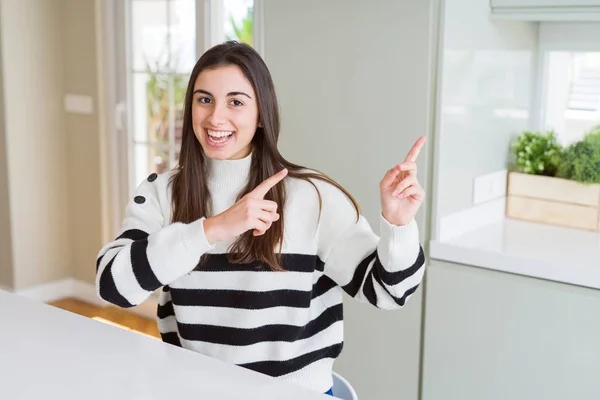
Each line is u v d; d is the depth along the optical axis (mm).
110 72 4211
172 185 1614
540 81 2918
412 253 1450
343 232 1565
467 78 2512
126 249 1421
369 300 1527
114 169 4312
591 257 2266
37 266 4410
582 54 2807
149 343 1424
